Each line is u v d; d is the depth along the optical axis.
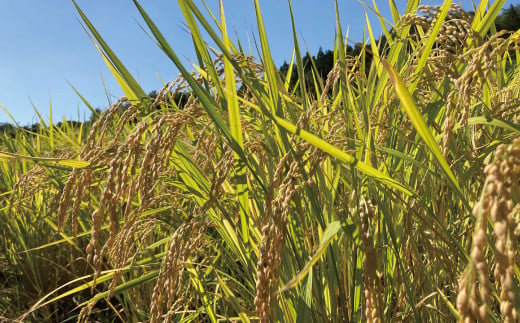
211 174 2.22
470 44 1.68
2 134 5.33
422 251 2.30
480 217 0.62
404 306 1.87
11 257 4.41
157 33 1.34
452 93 1.37
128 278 3.12
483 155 1.56
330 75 1.81
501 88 2.18
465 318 0.58
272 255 1.10
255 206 1.93
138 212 1.31
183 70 1.37
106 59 1.84
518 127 1.29
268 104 1.81
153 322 1.50
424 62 1.61
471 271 0.60
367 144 1.57
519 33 1.17
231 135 1.46
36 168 2.64
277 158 1.76
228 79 1.48
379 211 1.55
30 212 4.15
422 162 1.83
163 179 1.80
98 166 1.40
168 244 2.32
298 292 1.69
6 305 4.00
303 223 1.65
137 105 1.67
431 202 1.94
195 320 2.43
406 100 1.07
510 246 0.84
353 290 1.69
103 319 3.69
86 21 1.54
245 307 2.16
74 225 1.38
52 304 3.92
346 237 1.76
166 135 1.34
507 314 0.60
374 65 1.88
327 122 2.20
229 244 1.90
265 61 1.60
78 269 4.18
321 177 1.70
